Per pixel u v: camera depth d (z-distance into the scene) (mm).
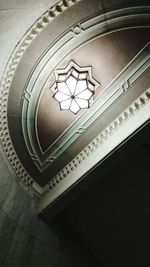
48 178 4969
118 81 3871
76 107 3990
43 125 4441
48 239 4648
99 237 5191
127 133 3744
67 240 5047
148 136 3656
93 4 3371
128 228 4832
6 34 3457
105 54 3742
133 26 3477
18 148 4480
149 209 4488
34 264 4125
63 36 3652
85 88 3814
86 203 4957
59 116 4336
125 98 3928
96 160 4090
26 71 3861
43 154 4719
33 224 4535
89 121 4266
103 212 4910
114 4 3352
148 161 4168
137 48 3592
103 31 3600
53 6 3373
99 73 3887
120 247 5121
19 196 4457
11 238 3963
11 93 3973
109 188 4648
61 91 3859
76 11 3441
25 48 3654
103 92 4004
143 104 3736
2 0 3227
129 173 4383
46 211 4680
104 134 4191
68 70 3924
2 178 4191
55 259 4535
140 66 3676
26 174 4746
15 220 4191
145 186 4371
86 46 3740
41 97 4160
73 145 4547
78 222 5250
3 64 3682
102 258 5430
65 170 4719
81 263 5012
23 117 4254
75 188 4355
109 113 4105
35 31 3541
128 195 4566
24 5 3299
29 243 4234
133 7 3336
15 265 3816
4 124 4164
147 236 4746
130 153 3871
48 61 3840
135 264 5188
